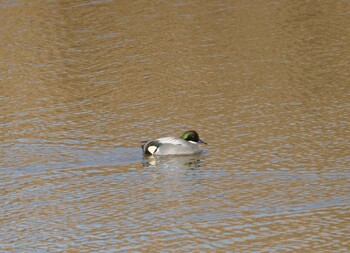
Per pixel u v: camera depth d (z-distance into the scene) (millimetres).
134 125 25156
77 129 25047
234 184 20391
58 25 36781
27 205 19656
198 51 32469
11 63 32312
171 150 22594
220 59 31406
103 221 18516
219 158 22219
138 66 31156
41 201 19859
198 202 19375
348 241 16859
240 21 36125
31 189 20641
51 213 19109
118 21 36969
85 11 38969
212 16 37125
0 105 27859
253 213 18562
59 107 27328
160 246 17000
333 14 36562
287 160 21719
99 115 26312
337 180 20266
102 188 20547
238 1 39656
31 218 18875
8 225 18547
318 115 25109
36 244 17422
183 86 28719
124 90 28688
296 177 20578
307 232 17391
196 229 17812
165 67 30891
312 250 16500
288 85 28172
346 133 23438
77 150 23219
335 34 33531
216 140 23547
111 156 22750
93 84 29547
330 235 17188
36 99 28281
